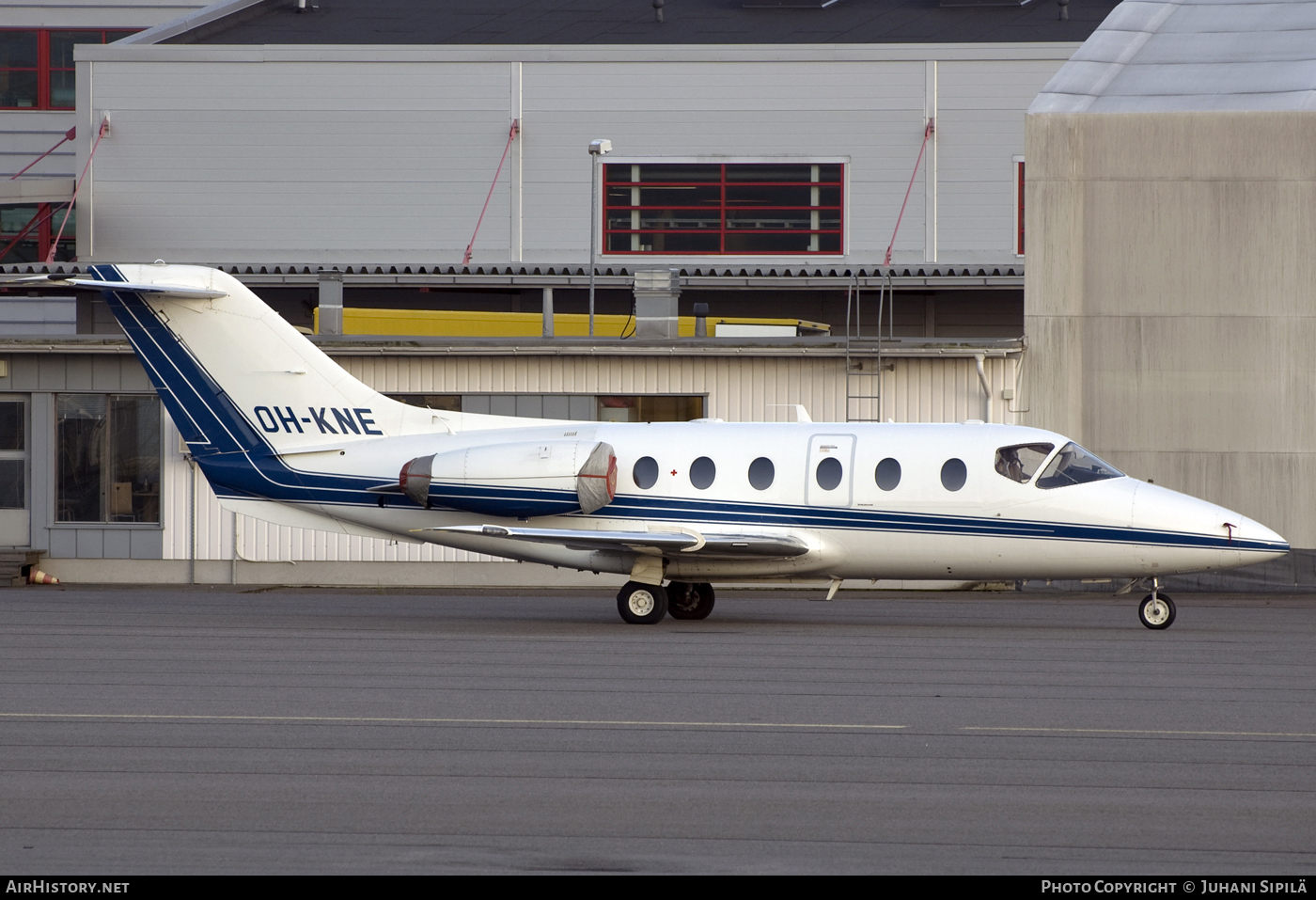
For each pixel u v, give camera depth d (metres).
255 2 169.12
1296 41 101.25
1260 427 92.19
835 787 36.31
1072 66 102.06
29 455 98.88
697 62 148.75
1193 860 30.23
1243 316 92.44
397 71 151.25
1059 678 53.56
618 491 73.62
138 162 153.12
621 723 44.41
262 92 152.12
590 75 149.88
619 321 113.69
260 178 152.38
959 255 146.38
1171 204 93.19
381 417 76.75
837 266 142.25
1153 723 44.59
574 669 55.69
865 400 95.56
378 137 151.62
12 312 169.25
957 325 141.75
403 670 55.31
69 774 37.50
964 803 34.75
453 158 151.00
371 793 35.56
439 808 34.12
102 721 44.56
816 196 148.12
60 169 184.25
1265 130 91.88
